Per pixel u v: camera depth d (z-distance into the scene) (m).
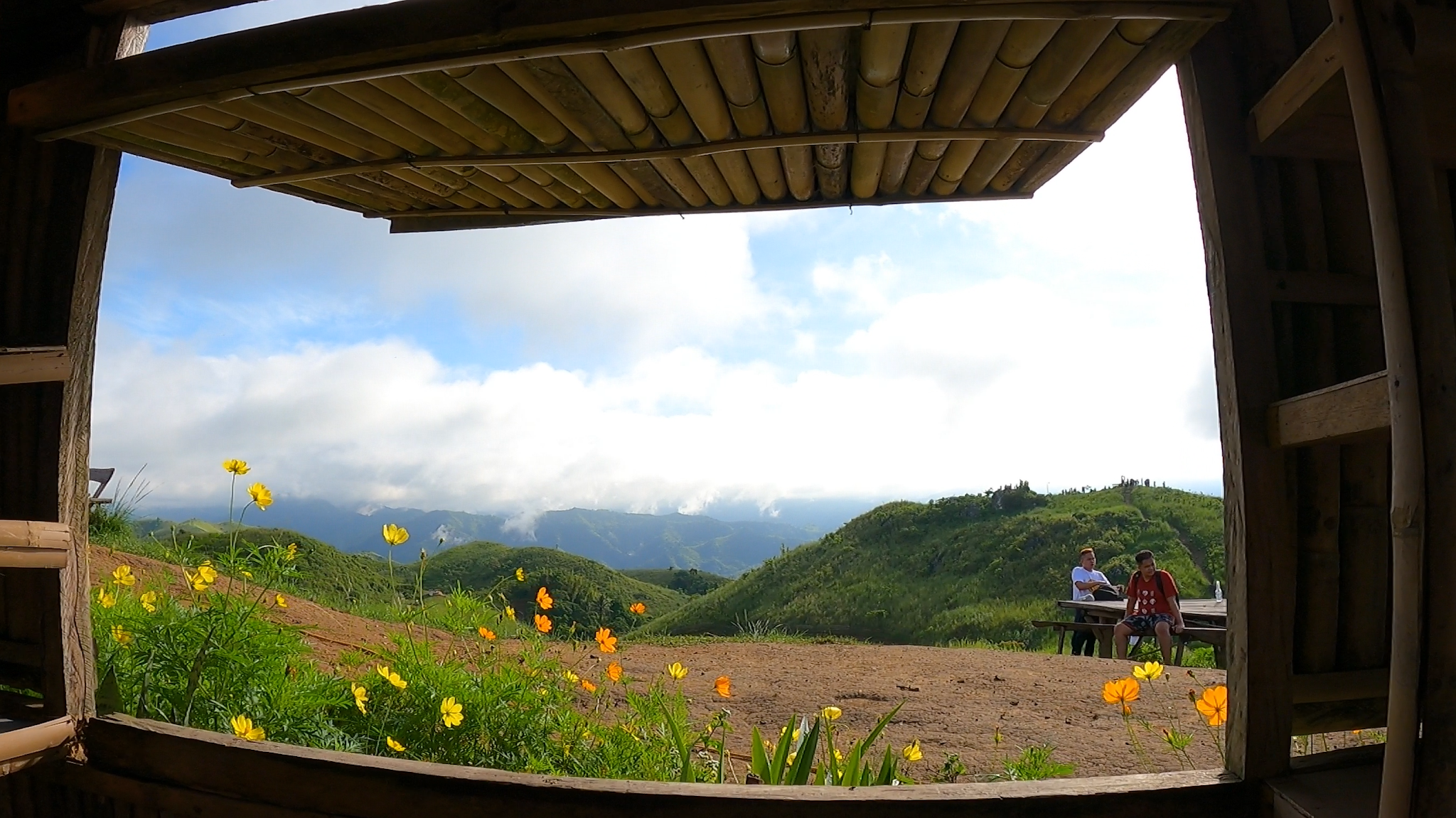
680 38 2.05
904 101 2.58
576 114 2.60
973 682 6.84
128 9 2.65
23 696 2.73
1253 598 2.03
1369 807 1.85
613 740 3.78
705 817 2.13
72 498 2.70
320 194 3.46
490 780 2.24
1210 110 2.10
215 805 2.47
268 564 3.66
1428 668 1.50
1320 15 2.00
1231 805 2.04
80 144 2.68
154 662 3.17
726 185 3.32
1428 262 1.52
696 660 8.02
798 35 2.23
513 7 2.05
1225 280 2.05
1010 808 2.05
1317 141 2.05
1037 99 2.50
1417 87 1.58
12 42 2.68
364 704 3.50
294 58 2.19
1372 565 2.15
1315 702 2.12
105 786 2.61
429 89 2.42
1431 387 1.50
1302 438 1.89
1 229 2.71
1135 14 1.96
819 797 2.10
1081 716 5.56
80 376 2.71
